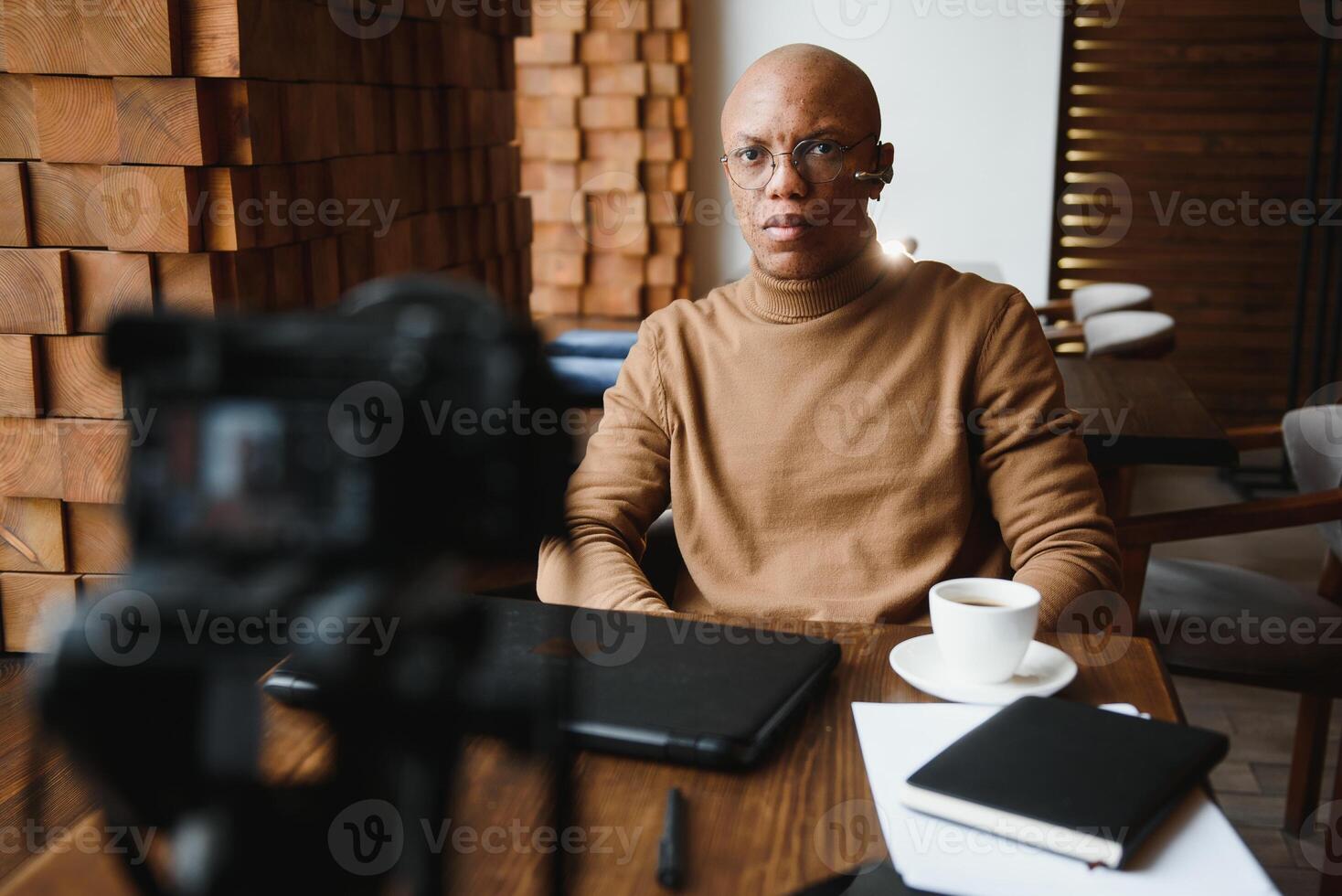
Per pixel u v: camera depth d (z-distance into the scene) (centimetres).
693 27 428
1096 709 82
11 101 157
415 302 60
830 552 140
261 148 163
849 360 141
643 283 438
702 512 145
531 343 60
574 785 75
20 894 61
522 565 65
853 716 86
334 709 63
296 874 60
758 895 64
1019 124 419
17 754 164
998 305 142
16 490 167
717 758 77
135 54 152
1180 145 431
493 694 67
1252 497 402
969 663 90
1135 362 249
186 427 58
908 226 430
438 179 238
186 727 58
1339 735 230
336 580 58
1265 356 445
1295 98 423
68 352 163
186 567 58
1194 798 73
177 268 160
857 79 140
